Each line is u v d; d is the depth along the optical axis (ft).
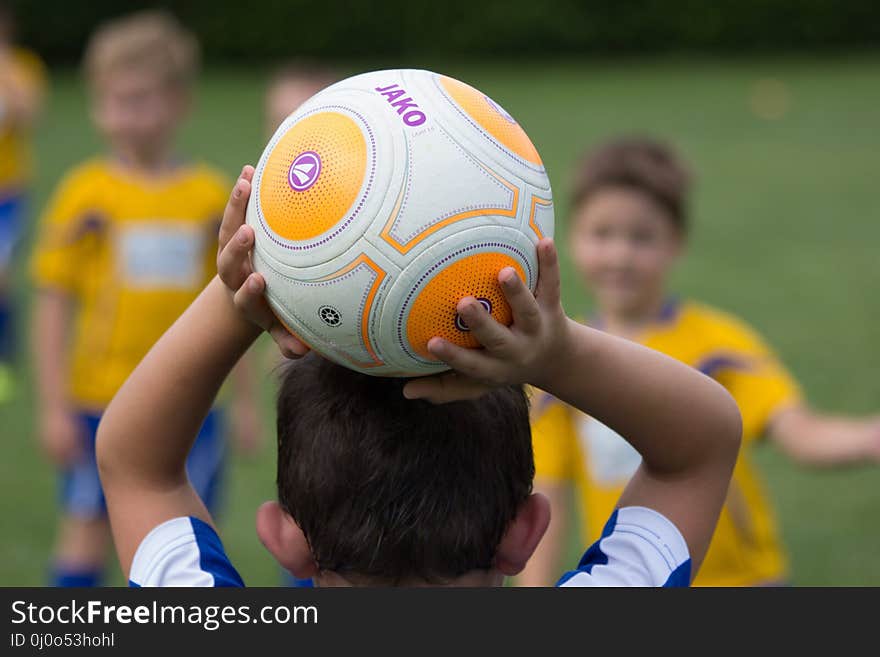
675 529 9.94
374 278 8.25
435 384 8.80
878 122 93.86
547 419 18.63
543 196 8.75
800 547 27.20
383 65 141.28
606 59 143.95
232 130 92.53
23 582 25.45
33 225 63.21
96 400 25.95
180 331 9.65
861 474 31.99
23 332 46.98
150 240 26.25
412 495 9.14
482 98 8.93
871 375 38.88
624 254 19.47
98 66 26.66
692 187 21.24
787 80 119.96
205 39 143.74
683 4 144.15
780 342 42.70
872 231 60.95
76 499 24.67
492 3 143.95
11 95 44.57
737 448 10.05
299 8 143.02
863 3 141.69
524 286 7.95
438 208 8.23
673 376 9.42
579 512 29.58
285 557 9.87
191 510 10.39
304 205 8.39
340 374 9.55
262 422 35.53
